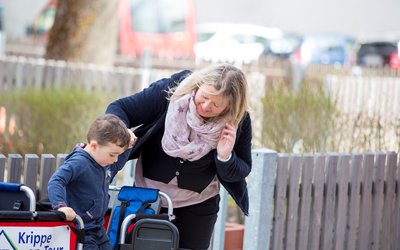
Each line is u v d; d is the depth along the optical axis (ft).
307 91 69.15
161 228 34.60
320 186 48.29
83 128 70.54
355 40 228.63
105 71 90.33
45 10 193.98
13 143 71.15
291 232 47.03
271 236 46.24
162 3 167.84
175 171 36.50
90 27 104.22
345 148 66.85
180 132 35.35
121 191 36.40
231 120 35.06
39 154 70.08
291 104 66.90
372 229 51.93
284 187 46.24
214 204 37.88
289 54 211.00
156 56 139.85
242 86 34.73
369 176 51.06
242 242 50.31
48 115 70.64
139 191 36.11
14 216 30.73
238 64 107.55
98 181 33.53
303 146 65.36
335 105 69.15
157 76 91.50
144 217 35.01
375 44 219.82
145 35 165.99
